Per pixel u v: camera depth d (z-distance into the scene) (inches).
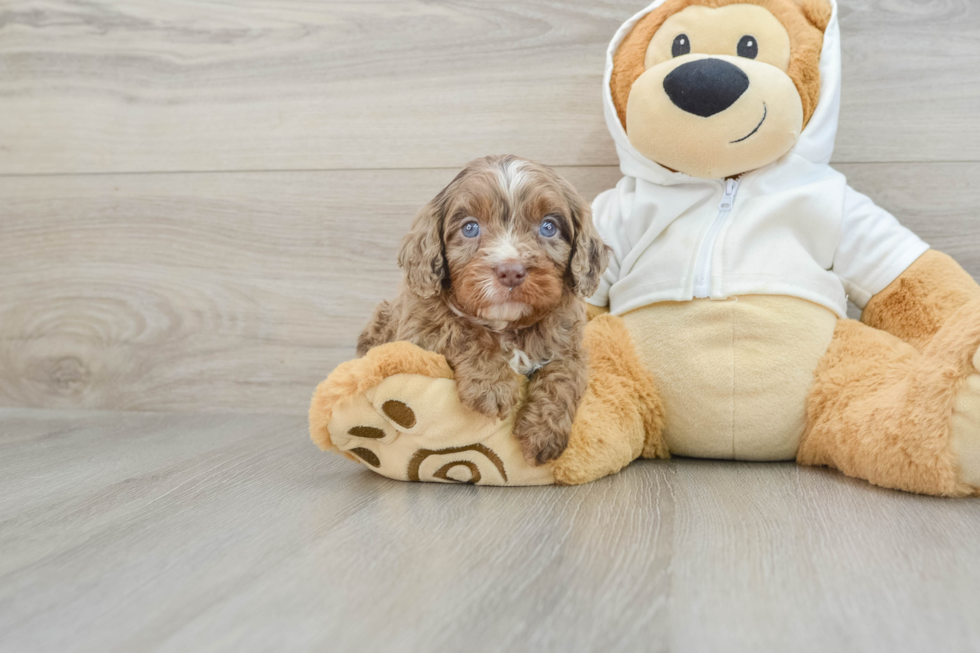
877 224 68.6
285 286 91.1
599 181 83.8
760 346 63.9
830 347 64.2
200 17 90.7
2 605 36.3
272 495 56.2
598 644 31.9
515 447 56.9
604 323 68.6
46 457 69.9
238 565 41.3
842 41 78.3
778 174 67.4
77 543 45.4
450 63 86.0
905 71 77.5
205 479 61.4
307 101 89.3
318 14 88.3
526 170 55.6
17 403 98.3
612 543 44.5
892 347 62.8
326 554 42.9
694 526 47.8
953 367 53.4
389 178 88.1
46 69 94.3
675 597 36.7
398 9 86.7
